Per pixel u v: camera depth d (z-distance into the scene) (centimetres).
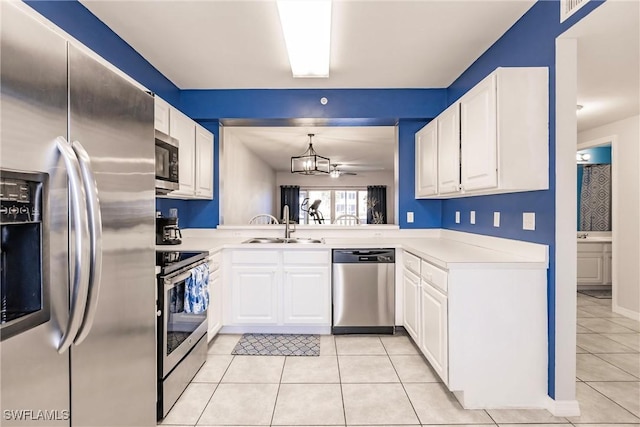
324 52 249
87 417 104
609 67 239
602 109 343
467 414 198
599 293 492
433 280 231
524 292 204
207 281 247
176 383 208
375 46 262
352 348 288
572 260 196
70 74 96
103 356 111
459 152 254
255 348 288
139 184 131
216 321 294
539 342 204
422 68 301
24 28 82
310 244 315
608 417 194
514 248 235
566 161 195
